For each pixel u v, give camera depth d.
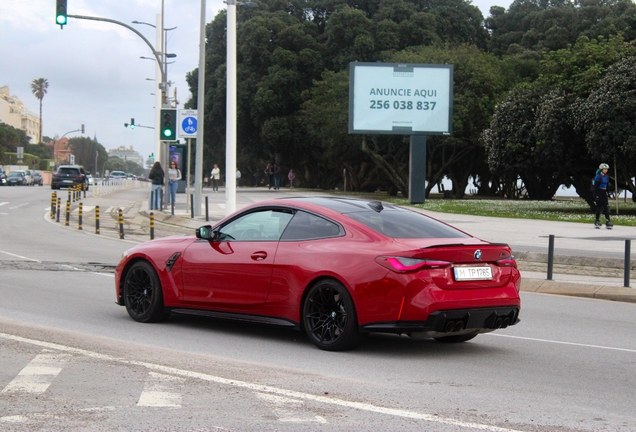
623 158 33.97
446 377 6.98
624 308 11.99
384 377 6.88
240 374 6.74
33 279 13.21
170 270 9.07
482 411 5.80
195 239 9.07
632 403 6.18
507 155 39.12
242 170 93.19
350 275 7.61
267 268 8.22
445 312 7.38
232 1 24.75
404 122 39.09
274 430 5.19
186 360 7.25
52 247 18.92
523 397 6.30
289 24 64.38
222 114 65.69
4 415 5.41
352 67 38.72
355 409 5.74
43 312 9.92
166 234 23.53
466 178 60.72
